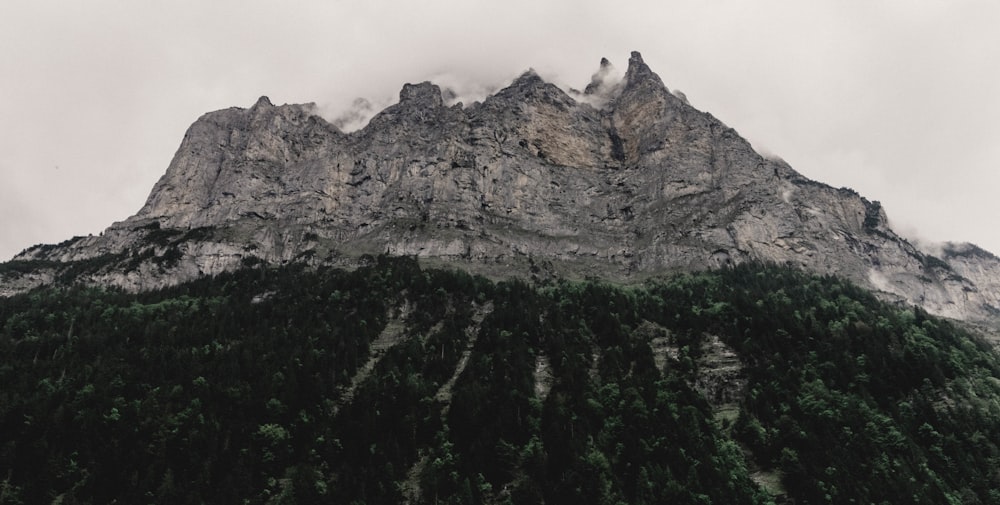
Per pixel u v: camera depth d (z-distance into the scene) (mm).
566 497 120375
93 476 119375
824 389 144250
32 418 127938
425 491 121938
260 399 137250
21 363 149000
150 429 128000
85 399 134000
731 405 149500
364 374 156000
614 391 143250
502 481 125438
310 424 134500
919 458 130500
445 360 159875
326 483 124000
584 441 130500
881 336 162375
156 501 115125
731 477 124188
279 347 157750
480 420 135250
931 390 145875
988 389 147125
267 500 120438
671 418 135125
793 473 125125
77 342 158625
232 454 125312
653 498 119312
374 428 134250
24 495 115875
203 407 134875
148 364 148250
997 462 130500
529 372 151625
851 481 122062
